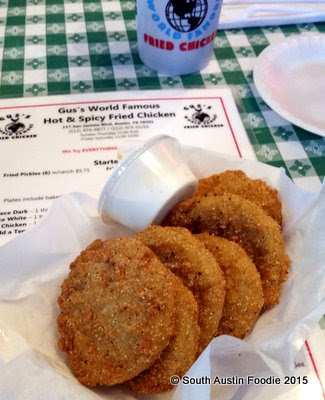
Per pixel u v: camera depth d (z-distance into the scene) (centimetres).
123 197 31
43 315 29
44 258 31
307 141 41
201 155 35
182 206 32
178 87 45
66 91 44
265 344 27
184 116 42
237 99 44
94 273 28
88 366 26
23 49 48
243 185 33
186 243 29
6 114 41
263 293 29
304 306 28
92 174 38
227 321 28
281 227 33
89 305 28
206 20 42
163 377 26
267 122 43
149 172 31
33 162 38
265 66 45
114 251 29
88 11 53
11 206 35
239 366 27
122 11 53
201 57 45
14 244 29
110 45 49
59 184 37
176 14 41
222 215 31
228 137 41
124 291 27
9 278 29
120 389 27
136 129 41
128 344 26
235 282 29
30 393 24
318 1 54
